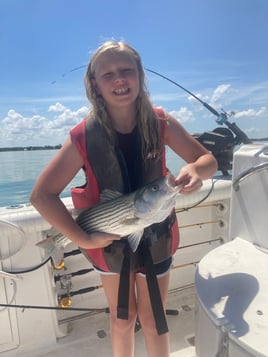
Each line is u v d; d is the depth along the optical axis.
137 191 1.53
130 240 1.59
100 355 2.26
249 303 1.47
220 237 2.99
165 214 1.55
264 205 1.90
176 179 1.53
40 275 2.34
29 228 2.22
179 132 1.76
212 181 2.85
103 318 2.63
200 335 1.56
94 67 1.63
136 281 1.81
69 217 1.58
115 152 1.64
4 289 2.26
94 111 1.65
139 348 2.27
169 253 1.77
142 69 1.69
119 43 1.63
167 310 2.61
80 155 1.62
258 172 1.89
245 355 1.26
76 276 2.58
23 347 2.31
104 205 1.59
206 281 1.66
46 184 1.57
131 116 1.70
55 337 2.40
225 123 3.04
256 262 1.81
